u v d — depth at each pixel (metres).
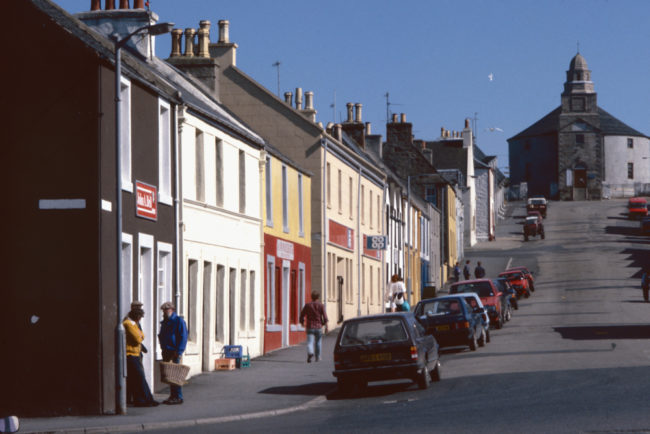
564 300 85.19
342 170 66.19
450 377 34.84
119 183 27.05
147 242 31.70
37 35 27.58
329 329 61.53
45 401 26.86
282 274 51.28
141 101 31.72
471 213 156.50
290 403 28.84
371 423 22.98
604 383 29.48
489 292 60.84
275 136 60.56
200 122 38.06
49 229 27.25
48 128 27.45
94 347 26.91
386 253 81.75
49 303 27.09
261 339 46.41
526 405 24.95
